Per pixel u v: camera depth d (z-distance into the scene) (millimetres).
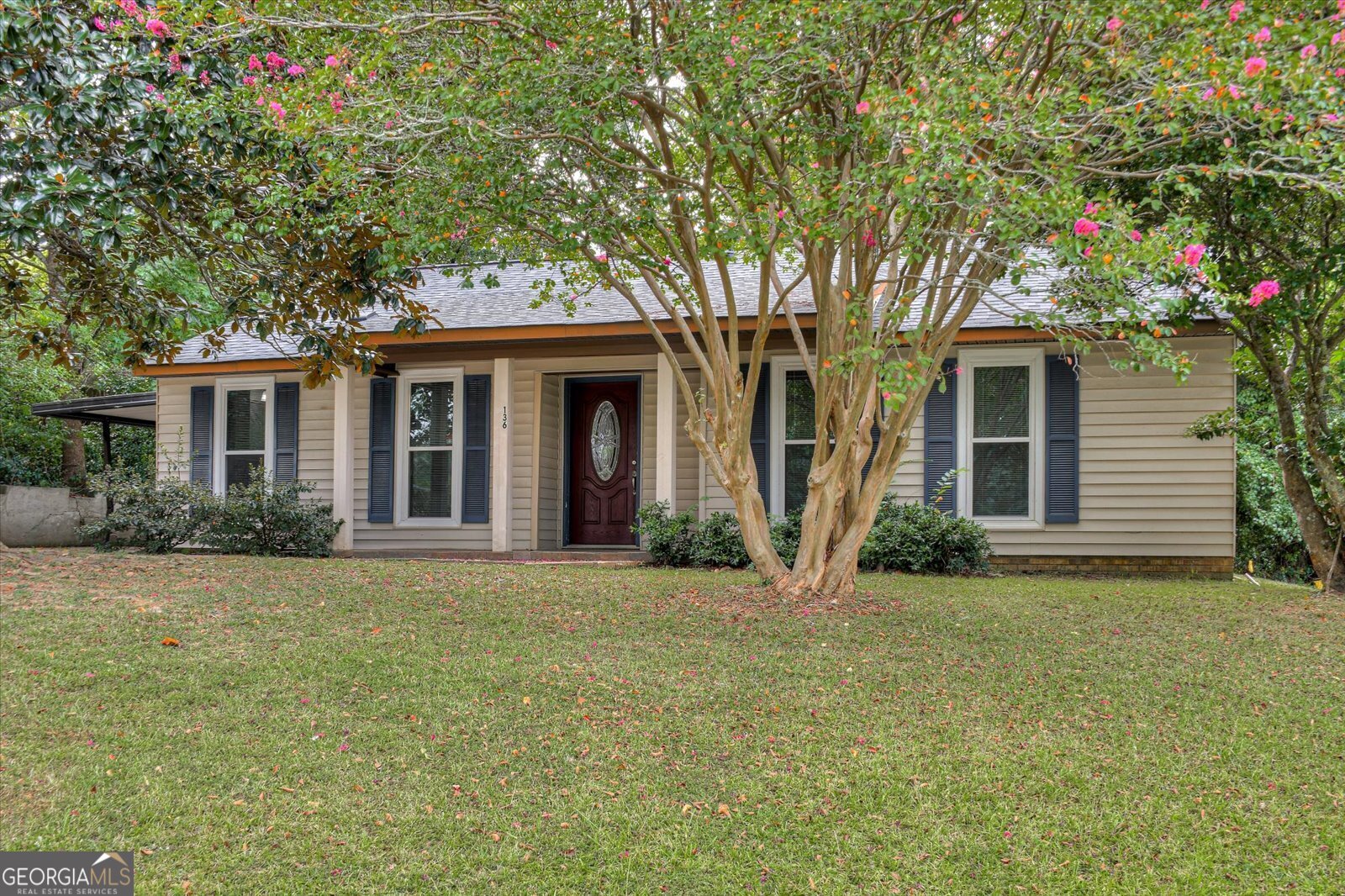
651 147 7246
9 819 3533
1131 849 3555
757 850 3553
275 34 6461
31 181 6039
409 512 12008
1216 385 9938
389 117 5797
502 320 11156
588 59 5715
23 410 18531
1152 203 5020
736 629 6457
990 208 5016
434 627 6301
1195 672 5578
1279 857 3484
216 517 11203
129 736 4254
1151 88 5184
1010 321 9867
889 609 7215
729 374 7445
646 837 3625
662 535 10125
